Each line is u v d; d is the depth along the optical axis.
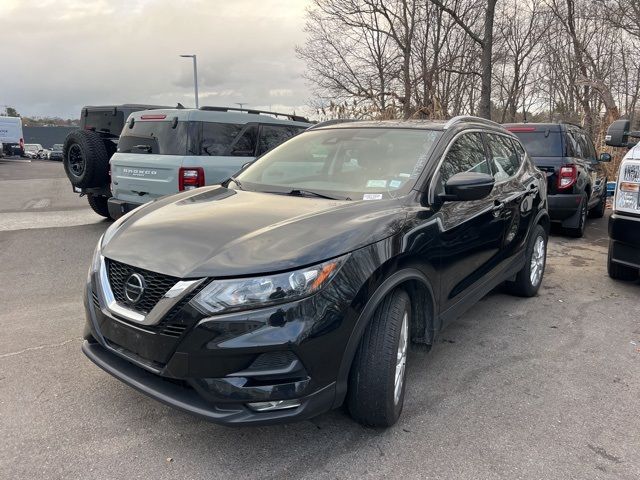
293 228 2.73
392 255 2.80
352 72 22.23
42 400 3.23
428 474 2.64
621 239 5.43
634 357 4.10
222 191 3.79
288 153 4.21
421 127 3.94
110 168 8.13
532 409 3.29
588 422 3.15
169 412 3.14
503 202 4.34
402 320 2.89
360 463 2.72
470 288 3.92
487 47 15.24
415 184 3.34
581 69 19.81
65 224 9.42
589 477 2.65
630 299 5.55
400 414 3.10
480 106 15.64
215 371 2.39
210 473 2.62
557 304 5.36
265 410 2.44
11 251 7.27
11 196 13.98
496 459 2.78
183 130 6.95
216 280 2.42
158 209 3.40
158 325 2.49
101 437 2.88
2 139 45.50
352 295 2.57
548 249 8.02
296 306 2.41
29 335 4.23
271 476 2.60
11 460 2.66
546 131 8.32
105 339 2.83
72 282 5.81
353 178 3.60
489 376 3.73
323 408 2.54
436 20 20.39
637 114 20.66
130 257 2.72
